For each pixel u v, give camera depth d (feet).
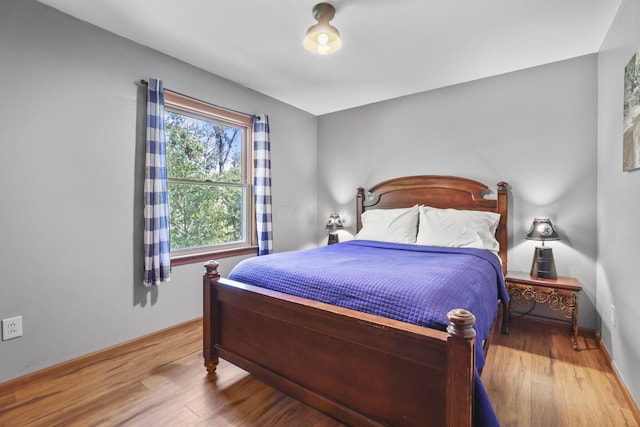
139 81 7.82
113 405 5.47
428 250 8.43
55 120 6.48
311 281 5.43
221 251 9.95
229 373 6.52
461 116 10.41
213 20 6.83
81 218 6.88
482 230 9.09
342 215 13.28
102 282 7.23
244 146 10.94
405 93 11.28
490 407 3.70
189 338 8.23
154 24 6.99
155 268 7.90
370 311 4.57
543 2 6.18
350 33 7.30
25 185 6.11
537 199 9.18
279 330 5.47
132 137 7.71
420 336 3.80
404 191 11.44
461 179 10.30
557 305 7.88
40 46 6.27
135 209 7.80
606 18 6.70
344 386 4.66
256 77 9.86
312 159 13.69
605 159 7.45
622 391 5.84
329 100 12.00
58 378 6.30
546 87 9.01
